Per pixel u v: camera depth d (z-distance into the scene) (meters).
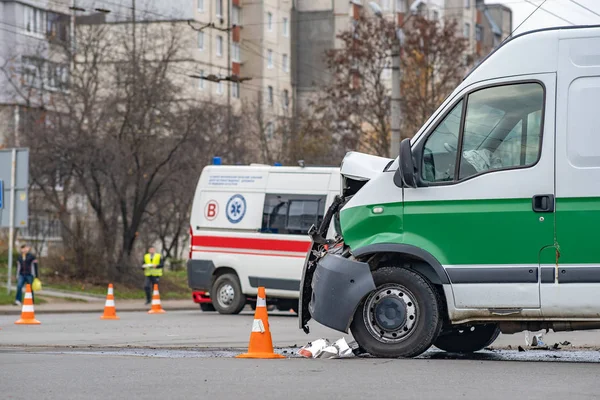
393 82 55.56
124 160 73.81
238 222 47.38
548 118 20.73
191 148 78.06
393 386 16.25
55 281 71.12
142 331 34.72
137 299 69.94
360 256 21.86
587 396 15.08
